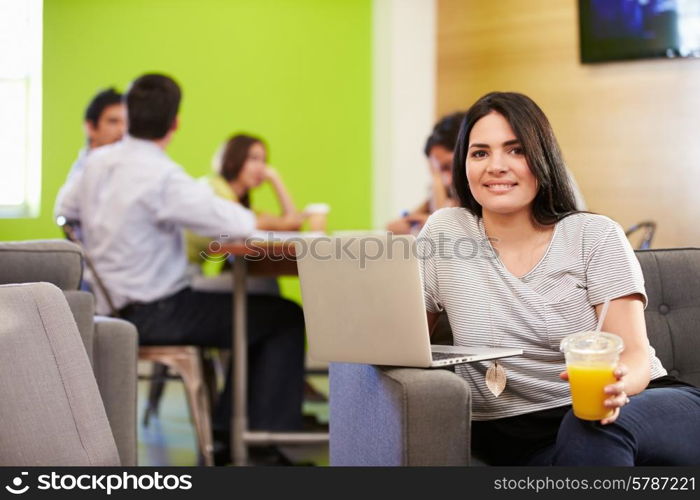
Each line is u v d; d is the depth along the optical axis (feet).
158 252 12.24
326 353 6.46
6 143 20.85
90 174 12.47
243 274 11.83
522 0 17.93
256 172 18.21
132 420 8.34
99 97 17.80
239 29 20.76
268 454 12.38
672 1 16.26
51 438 6.11
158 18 20.89
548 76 17.66
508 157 6.37
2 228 20.70
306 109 20.63
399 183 19.98
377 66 20.18
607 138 17.03
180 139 20.90
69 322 6.44
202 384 11.82
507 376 6.35
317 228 17.25
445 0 19.07
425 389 5.68
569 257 6.38
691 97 16.22
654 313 7.29
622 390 5.36
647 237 12.99
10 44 20.90
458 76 18.92
